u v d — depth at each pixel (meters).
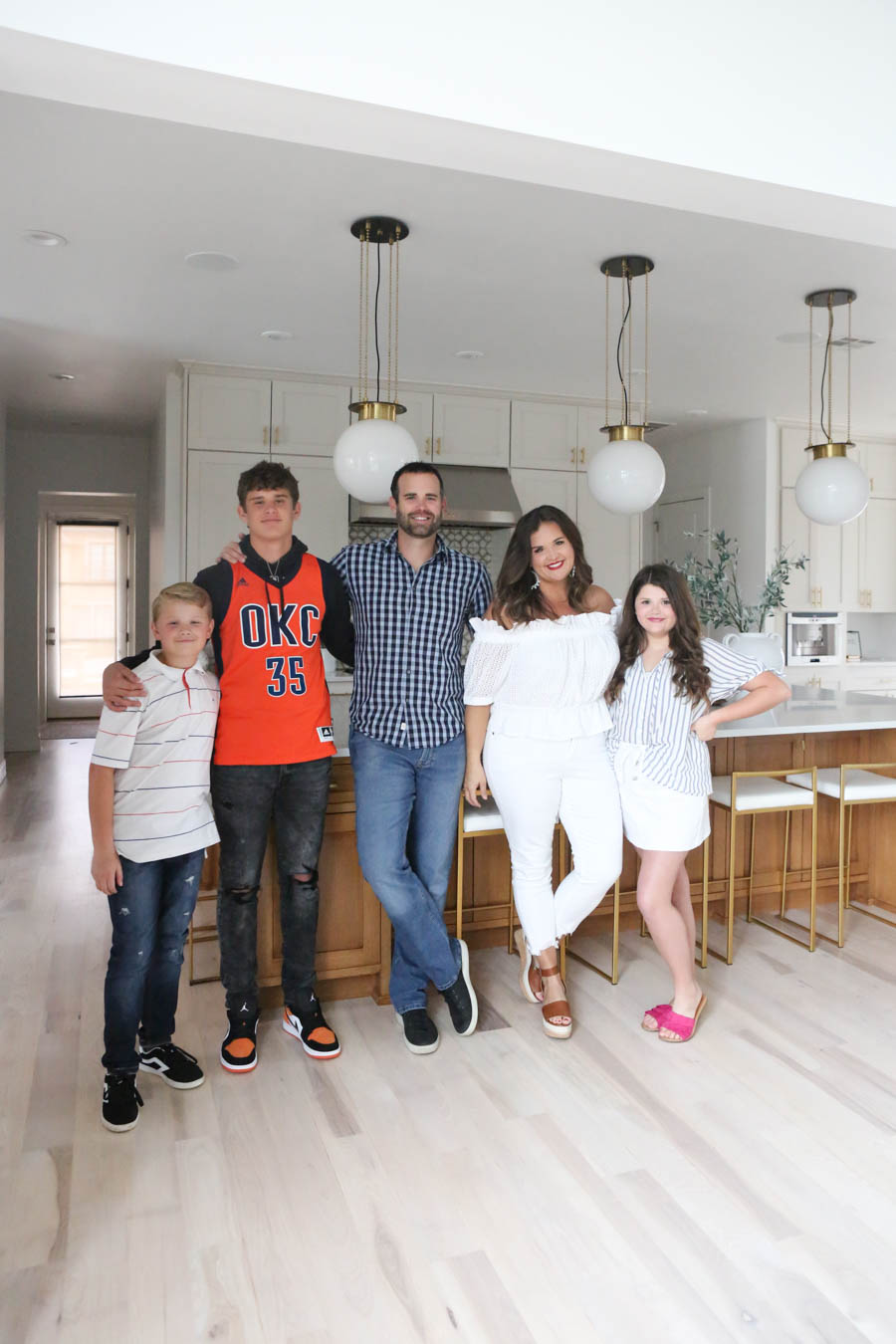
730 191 1.97
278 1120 2.24
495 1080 2.43
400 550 2.49
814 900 3.38
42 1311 1.63
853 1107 2.32
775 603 3.93
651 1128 2.21
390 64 1.61
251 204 3.05
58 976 3.07
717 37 1.86
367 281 3.76
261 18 1.52
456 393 5.62
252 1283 1.70
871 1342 1.57
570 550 2.52
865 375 5.20
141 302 4.07
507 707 2.60
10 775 6.70
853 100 1.99
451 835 2.61
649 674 2.63
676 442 7.22
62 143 2.64
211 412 5.19
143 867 2.18
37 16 1.40
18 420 7.08
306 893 2.53
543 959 2.70
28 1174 2.02
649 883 2.63
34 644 7.79
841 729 3.51
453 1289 1.69
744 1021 2.79
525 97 1.71
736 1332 1.59
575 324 4.31
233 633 2.32
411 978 2.68
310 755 2.40
